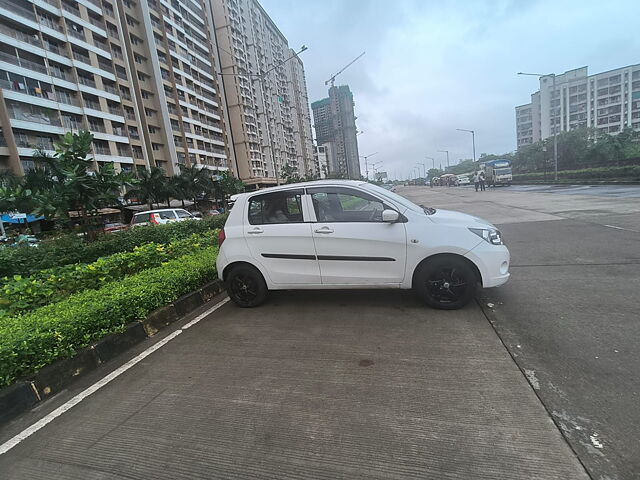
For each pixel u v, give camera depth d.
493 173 40.16
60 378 3.21
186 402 2.72
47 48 36.56
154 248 6.81
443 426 2.21
